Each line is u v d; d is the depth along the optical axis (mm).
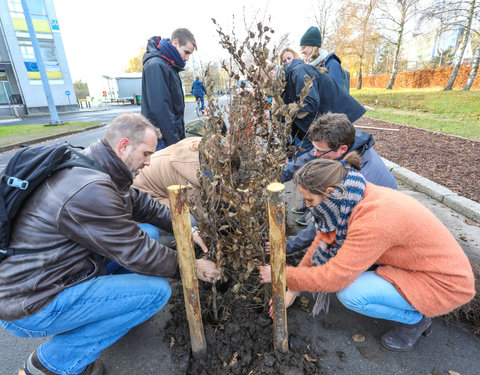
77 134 10492
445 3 16812
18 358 1804
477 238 2836
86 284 1414
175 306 2084
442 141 6691
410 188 4234
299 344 1801
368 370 1643
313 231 2031
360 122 10562
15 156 1266
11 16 18062
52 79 20578
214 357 1718
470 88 19109
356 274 1471
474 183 4074
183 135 3506
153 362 1717
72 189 1262
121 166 1516
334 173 1458
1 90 19703
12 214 1225
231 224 1888
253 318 1938
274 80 1957
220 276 1815
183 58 3162
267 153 1934
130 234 1407
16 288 1265
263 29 1838
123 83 30609
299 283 1602
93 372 1613
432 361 1687
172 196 1286
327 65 3785
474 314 1908
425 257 1451
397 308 1607
